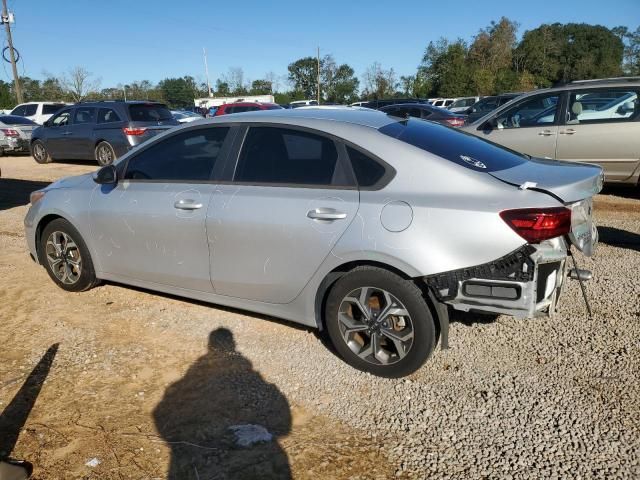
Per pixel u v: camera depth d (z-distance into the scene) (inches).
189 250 150.6
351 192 126.6
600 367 130.3
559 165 138.5
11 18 1268.5
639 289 173.2
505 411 115.3
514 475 97.3
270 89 3169.3
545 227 109.3
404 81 2541.8
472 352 139.6
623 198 308.5
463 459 101.8
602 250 215.9
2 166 573.9
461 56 2415.1
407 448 105.3
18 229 281.9
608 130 295.1
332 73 3277.6
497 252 111.4
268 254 136.3
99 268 175.3
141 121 518.6
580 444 104.3
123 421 115.3
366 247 120.9
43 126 578.6
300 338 149.8
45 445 108.1
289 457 103.5
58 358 141.9
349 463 101.6
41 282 197.6
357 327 129.2
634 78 305.4
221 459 103.3
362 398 121.7
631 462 99.3
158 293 184.1
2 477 97.0
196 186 149.9
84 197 173.5
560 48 3157.0
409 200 119.3
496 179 120.0
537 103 319.6
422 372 131.3
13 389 128.0
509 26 2760.8
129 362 139.5
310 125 136.5
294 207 131.4
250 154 143.6
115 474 100.0
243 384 128.5
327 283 131.9
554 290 118.7
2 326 161.8
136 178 163.8
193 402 121.7
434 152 125.6
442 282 115.1
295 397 123.0
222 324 159.6
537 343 142.9
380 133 130.2
